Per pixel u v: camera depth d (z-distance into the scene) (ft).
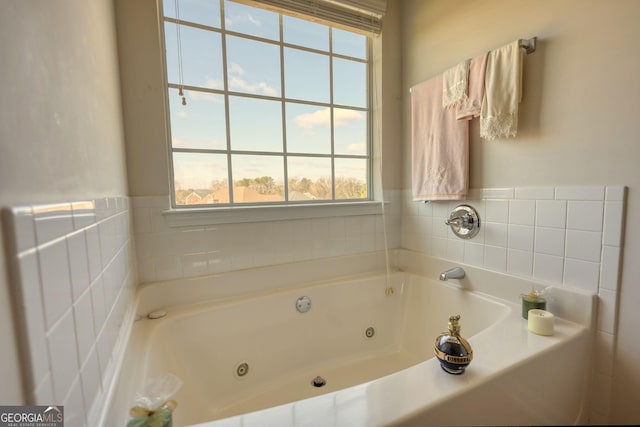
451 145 5.20
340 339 5.57
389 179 6.55
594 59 3.58
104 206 2.62
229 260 5.08
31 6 1.50
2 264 1.12
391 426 2.16
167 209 4.61
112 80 3.63
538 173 4.21
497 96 4.30
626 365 3.48
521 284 4.42
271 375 4.91
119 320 2.99
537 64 4.13
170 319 4.22
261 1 4.89
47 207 1.43
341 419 2.22
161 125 4.51
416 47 6.09
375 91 6.45
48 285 1.41
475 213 5.07
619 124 3.42
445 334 2.90
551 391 3.27
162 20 4.61
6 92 1.22
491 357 3.00
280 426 2.15
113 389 2.28
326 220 5.92
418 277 6.00
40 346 1.31
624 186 3.40
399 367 5.43
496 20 4.65
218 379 4.44
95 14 2.89
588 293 3.71
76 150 2.06
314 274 5.75
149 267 4.53
